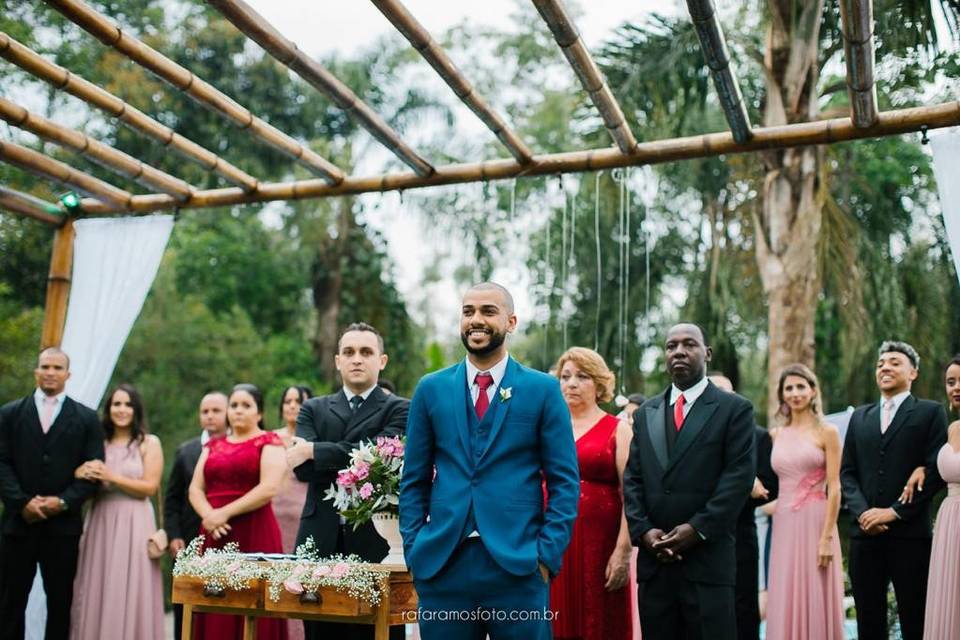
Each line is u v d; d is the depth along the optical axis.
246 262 18.09
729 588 4.24
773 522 5.62
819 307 12.56
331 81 5.22
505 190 15.27
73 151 6.02
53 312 7.07
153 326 15.23
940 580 4.91
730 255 12.01
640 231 13.16
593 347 12.97
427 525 3.67
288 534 6.64
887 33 6.81
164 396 14.95
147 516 6.19
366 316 16.23
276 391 16.14
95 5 15.92
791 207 8.90
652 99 9.09
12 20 13.91
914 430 5.20
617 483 4.95
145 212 7.07
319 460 4.61
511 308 3.81
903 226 12.52
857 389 10.86
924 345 11.14
